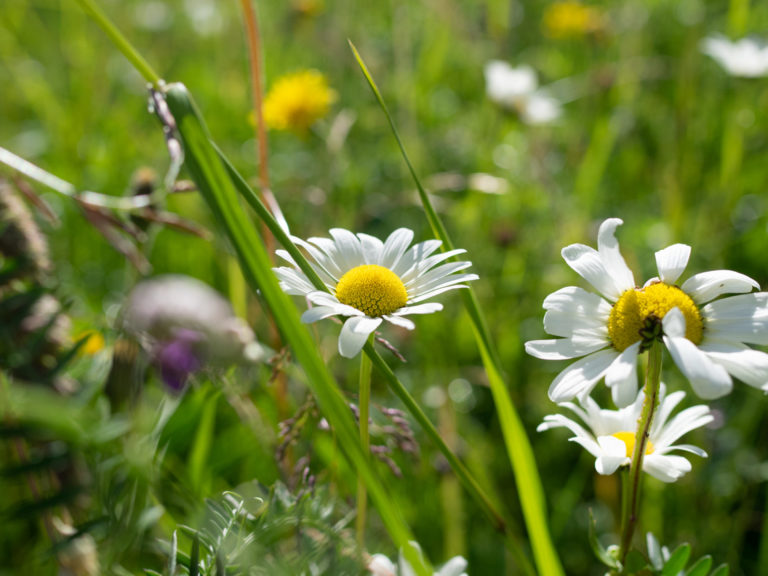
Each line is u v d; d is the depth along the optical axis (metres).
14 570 0.42
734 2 0.77
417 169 0.79
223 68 1.00
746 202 0.76
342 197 0.74
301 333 0.32
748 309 0.33
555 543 0.51
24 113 0.92
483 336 0.37
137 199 0.43
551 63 1.06
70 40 0.98
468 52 0.99
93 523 0.34
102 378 0.35
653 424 0.37
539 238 0.75
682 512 0.50
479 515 0.50
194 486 0.37
